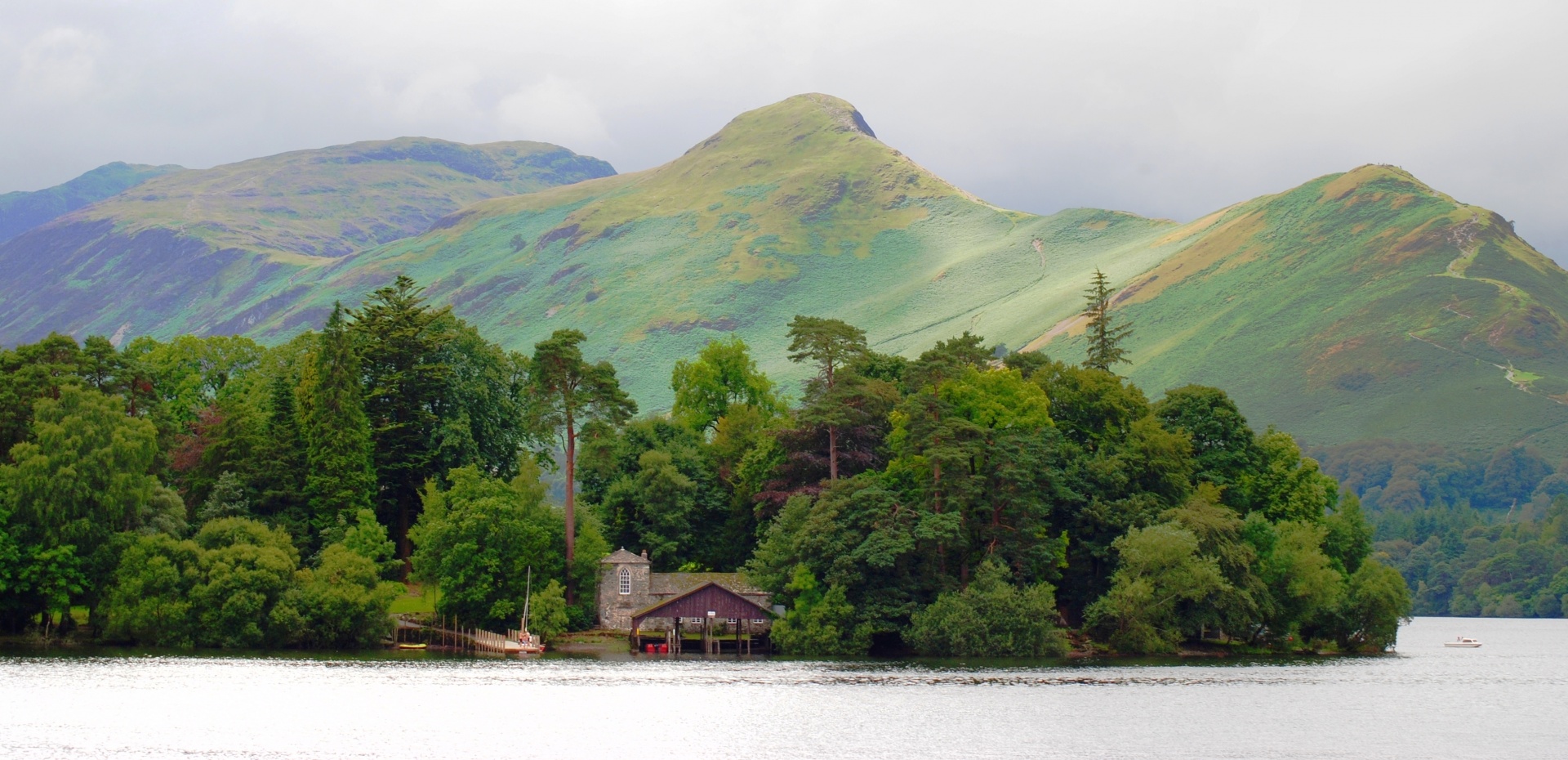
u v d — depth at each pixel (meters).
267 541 135.50
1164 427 158.12
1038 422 145.75
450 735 88.38
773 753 84.25
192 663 119.31
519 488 145.75
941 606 131.00
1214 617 132.88
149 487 132.75
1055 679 118.25
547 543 142.62
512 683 112.56
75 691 101.12
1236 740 90.25
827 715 97.75
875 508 133.12
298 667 119.12
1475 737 92.75
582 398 148.00
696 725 93.31
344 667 120.44
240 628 130.12
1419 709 106.19
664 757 83.00
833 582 133.00
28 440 136.12
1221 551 133.88
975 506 136.38
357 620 135.25
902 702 104.00
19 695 98.69
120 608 125.19
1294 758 84.88
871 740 88.81
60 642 128.62
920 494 138.12
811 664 130.12
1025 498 134.50
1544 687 125.12
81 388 134.50
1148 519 136.50
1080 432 156.12
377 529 142.75
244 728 88.69
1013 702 104.56
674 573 149.75
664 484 157.12
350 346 157.12
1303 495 155.12
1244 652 147.50
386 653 133.62
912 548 129.88
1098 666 128.62
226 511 145.62
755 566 139.25
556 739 88.00
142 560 126.56
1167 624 134.50
